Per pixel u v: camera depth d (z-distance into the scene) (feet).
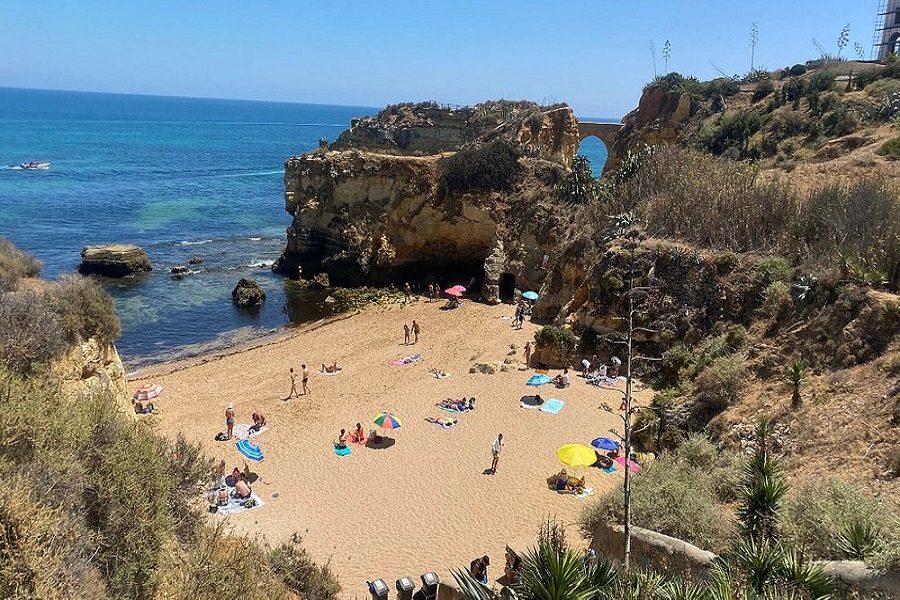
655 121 247.29
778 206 104.83
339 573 59.52
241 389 108.78
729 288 99.35
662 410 78.64
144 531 30.48
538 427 89.25
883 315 72.74
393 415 94.99
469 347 127.13
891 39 268.41
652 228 118.42
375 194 183.83
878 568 32.04
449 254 183.93
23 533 24.08
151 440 36.86
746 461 55.06
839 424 63.41
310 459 82.58
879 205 90.63
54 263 191.72
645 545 43.42
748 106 226.79
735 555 36.88
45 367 48.78
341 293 172.76
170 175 421.18
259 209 313.53
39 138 633.61
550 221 164.14
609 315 110.42
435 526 67.21
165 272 190.08
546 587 30.25
